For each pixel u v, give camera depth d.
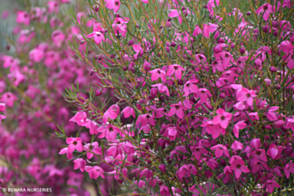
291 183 0.48
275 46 0.48
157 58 0.48
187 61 0.48
